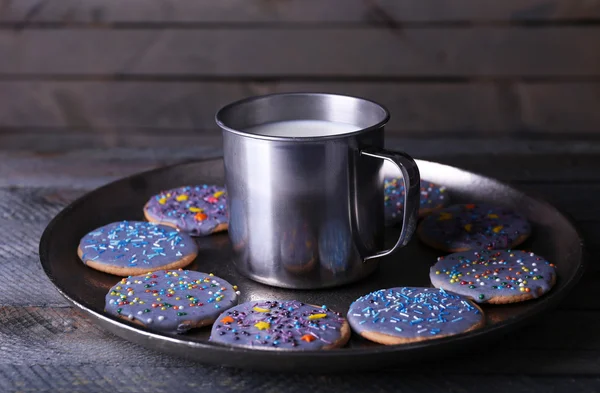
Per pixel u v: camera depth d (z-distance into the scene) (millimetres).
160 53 1061
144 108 1097
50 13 1051
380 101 1060
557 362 581
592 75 1028
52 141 1123
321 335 582
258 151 620
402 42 1029
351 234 634
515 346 593
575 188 787
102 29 1055
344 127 676
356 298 633
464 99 1053
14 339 604
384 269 664
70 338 605
